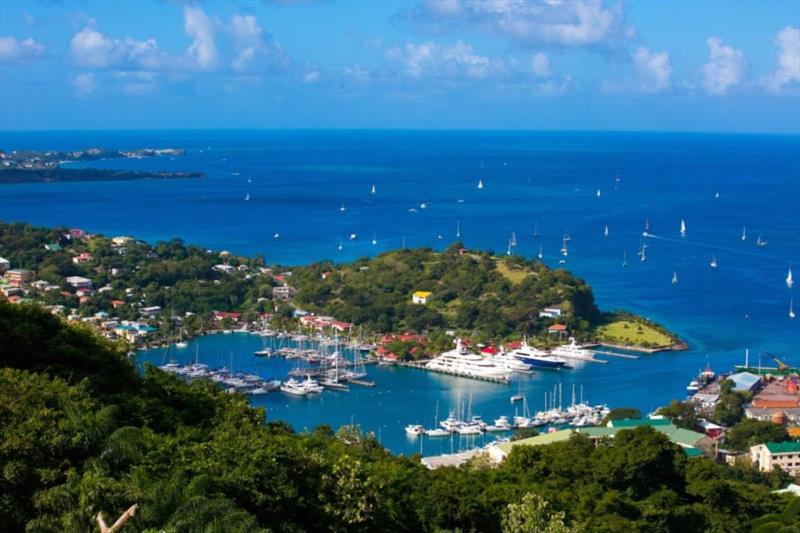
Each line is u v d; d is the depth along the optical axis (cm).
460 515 9688
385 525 8950
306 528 8075
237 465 7794
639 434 12650
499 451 15588
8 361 9400
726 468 15638
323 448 10381
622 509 11206
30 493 6938
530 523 9550
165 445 7831
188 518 6606
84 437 7362
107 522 6556
